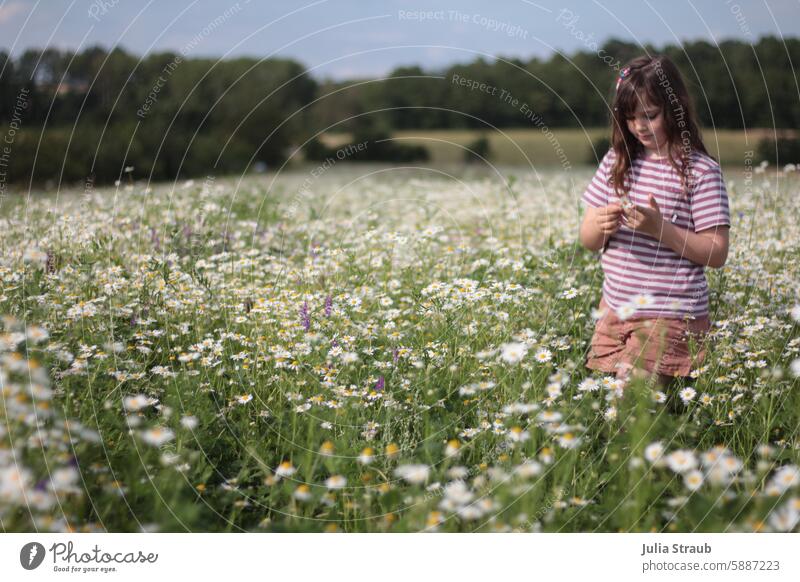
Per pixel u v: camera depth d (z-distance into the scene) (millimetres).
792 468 2207
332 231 5535
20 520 2115
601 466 2475
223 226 5297
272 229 5461
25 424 2240
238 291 3789
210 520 2238
